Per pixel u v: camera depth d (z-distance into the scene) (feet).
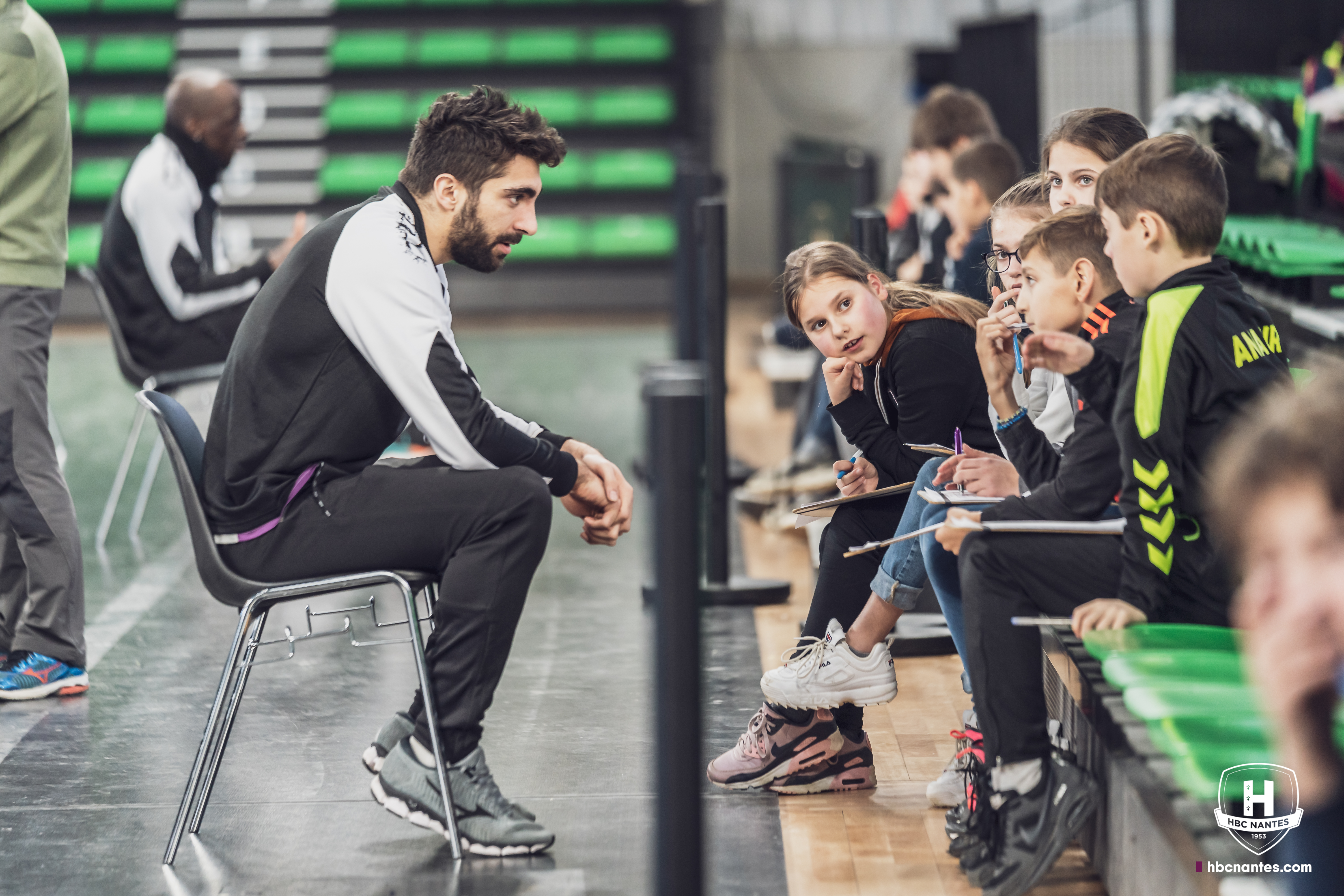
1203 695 11.98
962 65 49.83
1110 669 12.66
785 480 32.35
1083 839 15.39
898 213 36.19
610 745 19.24
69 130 21.62
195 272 29.73
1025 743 13.87
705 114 76.38
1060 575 13.82
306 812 17.12
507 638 15.35
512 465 15.47
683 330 38.58
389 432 15.92
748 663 22.61
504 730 19.90
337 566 15.42
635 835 16.24
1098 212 15.16
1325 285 25.17
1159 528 13.10
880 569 16.71
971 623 14.02
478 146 15.37
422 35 77.41
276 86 76.28
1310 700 6.75
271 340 15.38
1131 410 13.20
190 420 16.46
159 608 26.55
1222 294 13.47
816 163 51.65
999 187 26.21
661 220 74.33
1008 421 14.97
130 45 76.02
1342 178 30.30
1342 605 6.37
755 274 81.61
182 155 30.04
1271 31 41.91
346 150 74.69
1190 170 13.55
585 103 76.64
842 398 17.56
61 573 21.45
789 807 17.03
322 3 77.51
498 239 15.70
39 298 21.13
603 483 16.22
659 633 11.44
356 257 15.11
